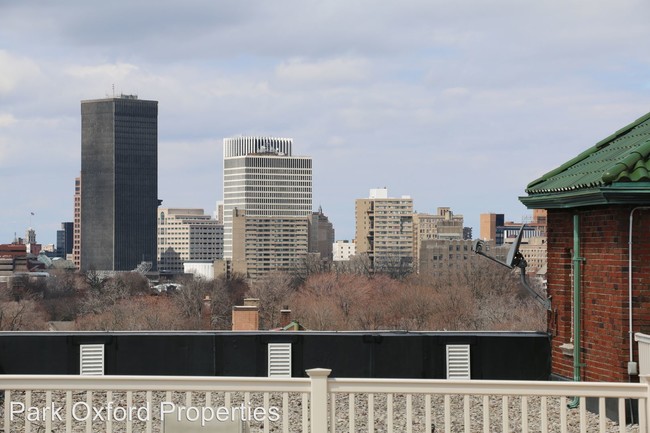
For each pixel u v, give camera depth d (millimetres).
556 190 26438
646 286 24453
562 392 19312
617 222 24609
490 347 29500
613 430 23469
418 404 26656
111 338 29062
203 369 29094
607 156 26812
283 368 29125
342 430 23547
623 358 24438
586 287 26344
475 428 23891
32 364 28953
